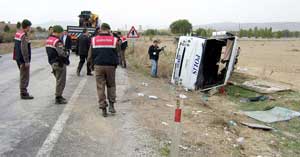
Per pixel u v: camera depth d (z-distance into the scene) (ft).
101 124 23.67
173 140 16.93
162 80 52.85
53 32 27.58
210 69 49.16
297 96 44.47
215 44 48.24
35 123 23.04
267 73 77.51
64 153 18.26
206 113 31.60
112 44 24.98
